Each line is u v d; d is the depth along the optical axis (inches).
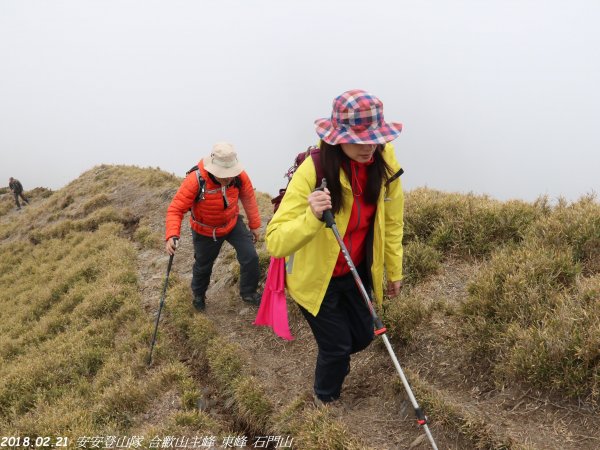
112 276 365.1
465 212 244.2
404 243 252.7
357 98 121.0
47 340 310.3
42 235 618.5
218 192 243.0
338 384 169.6
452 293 207.8
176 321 274.2
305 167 132.7
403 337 189.5
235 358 222.5
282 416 179.2
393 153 140.0
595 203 223.1
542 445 134.2
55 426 200.4
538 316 165.0
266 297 161.0
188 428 184.9
